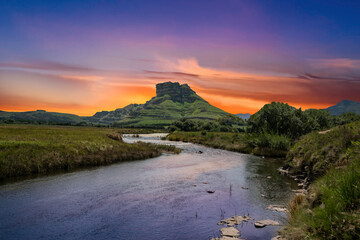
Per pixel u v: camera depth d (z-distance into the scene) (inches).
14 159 674.2
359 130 550.6
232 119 4033.0
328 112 2154.3
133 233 316.2
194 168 850.1
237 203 450.9
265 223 341.1
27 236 301.4
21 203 429.1
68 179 624.4
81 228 330.3
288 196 497.7
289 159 823.7
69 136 1221.7
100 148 1035.3
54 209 403.5
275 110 1601.9
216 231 322.0
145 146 1453.0
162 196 493.4
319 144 668.1
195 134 2906.0
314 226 249.1
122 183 599.5
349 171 301.9
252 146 1496.1
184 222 355.3
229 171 800.9
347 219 228.7
